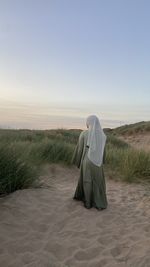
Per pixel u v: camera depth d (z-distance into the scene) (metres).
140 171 5.52
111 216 3.51
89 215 3.49
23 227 3.09
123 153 6.48
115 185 5.05
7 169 3.96
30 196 3.79
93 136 3.70
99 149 3.69
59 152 6.12
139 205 3.98
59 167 5.77
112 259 2.64
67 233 3.05
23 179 4.06
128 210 3.77
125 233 3.12
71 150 6.22
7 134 8.18
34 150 5.95
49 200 3.78
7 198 3.66
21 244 2.80
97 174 3.68
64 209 3.57
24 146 5.89
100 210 3.65
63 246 2.82
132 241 2.95
